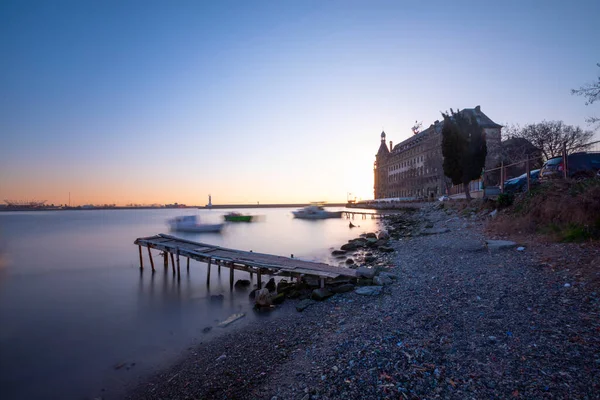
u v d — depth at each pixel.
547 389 4.18
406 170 104.12
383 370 5.27
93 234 49.75
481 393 4.32
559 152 40.16
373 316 8.22
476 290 8.55
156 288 15.71
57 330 10.35
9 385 7.21
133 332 10.06
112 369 7.75
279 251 26.88
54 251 30.09
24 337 9.83
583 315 6.07
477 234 16.84
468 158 27.72
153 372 7.43
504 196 19.34
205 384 6.34
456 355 5.38
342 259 20.72
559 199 13.53
